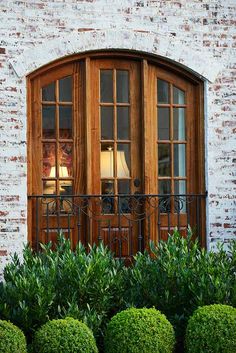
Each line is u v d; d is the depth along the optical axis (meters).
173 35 7.30
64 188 7.18
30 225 7.03
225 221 7.35
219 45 7.41
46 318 5.42
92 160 7.23
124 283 5.92
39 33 6.98
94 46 7.10
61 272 5.72
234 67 7.43
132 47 7.19
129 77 7.36
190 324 5.34
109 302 5.73
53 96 7.17
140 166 7.35
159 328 5.27
